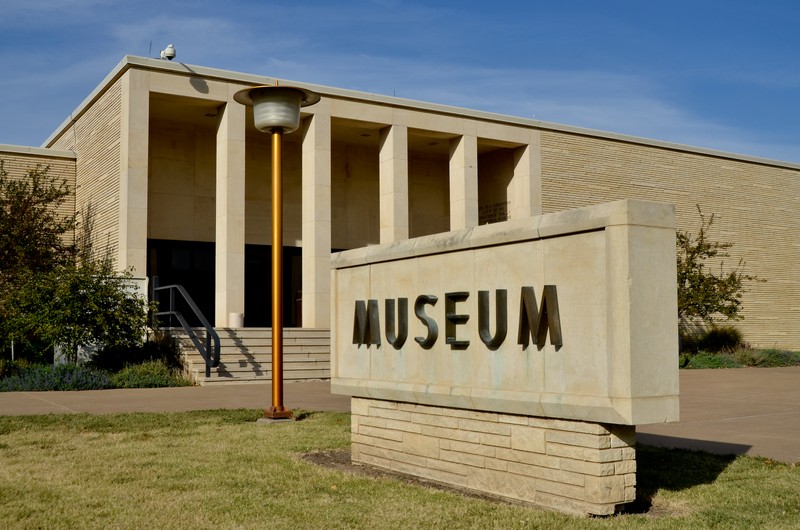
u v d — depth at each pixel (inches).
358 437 336.8
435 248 294.5
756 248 1327.5
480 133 1055.6
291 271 1093.1
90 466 319.3
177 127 1011.3
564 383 243.8
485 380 272.8
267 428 422.0
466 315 281.0
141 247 826.2
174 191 1004.6
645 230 231.5
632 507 248.7
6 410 492.7
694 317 1212.5
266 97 454.6
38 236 872.9
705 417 480.1
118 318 718.5
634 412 223.6
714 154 1284.4
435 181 1210.6
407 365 309.7
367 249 333.7
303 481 292.0
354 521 235.5
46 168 919.0
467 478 280.4
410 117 1005.8
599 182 1157.1
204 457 338.6
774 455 343.3
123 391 626.2
